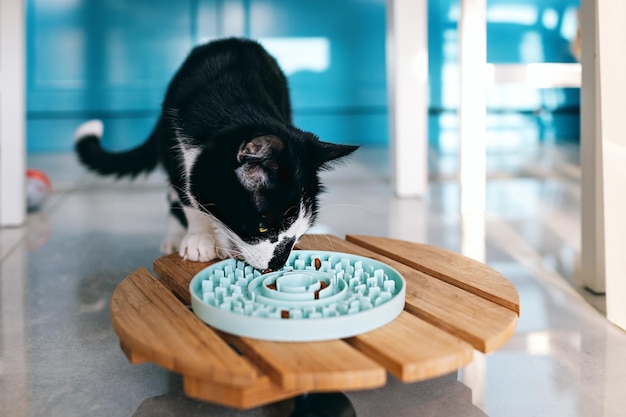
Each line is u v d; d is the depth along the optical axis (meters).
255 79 1.56
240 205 1.22
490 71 2.16
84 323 1.37
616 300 1.32
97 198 2.76
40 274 1.71
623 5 1.21
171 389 1.08
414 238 2.01
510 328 0.91
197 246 1.29
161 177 3.25
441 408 1.01
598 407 1.01
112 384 1.10
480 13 2.09
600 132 1.45
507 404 1.02
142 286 1.08
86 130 1.99
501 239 1.99
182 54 3.79
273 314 0.90
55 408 1.02
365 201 2.57
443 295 1.04
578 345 1.24
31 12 3.66
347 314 0.88
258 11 3.80
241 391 0.78
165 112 1.58
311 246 1.36
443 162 3.50
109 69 3.78
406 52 2.54
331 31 3.86
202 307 0.92
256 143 1.17
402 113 2.59
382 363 0.83
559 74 2.08
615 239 1.31
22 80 2.16
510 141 4.04
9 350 1.23
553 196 2.63
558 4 3.77
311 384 0.76
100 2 3.70
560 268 1.71
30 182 2.47
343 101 3.96
